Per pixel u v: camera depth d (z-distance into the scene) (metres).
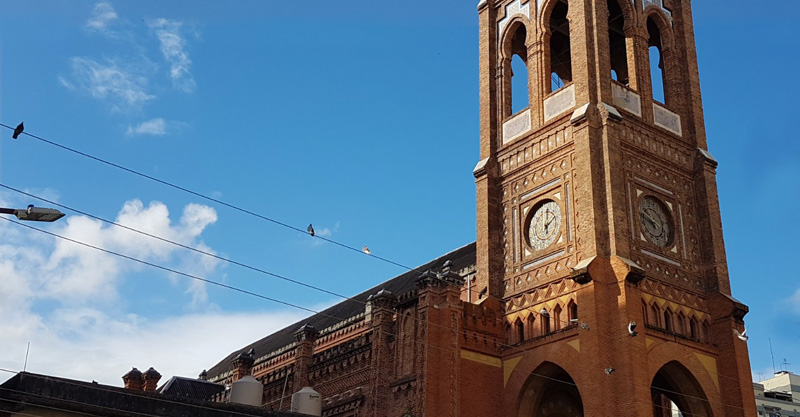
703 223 49.59
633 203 46.41
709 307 47.50
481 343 46.25
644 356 40.94
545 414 46.75
